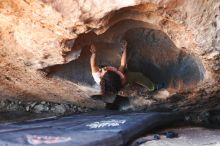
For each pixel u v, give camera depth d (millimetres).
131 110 6824
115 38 5270
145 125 5336
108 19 4465
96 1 4191
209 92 5758
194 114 6938
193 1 4152
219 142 5086
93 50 5293
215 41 4422
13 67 6062
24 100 7988
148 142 5047
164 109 6652
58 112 7898
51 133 5215
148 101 6434
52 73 5961
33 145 4965
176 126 6090
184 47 4867
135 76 5699
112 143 4844
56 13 4293
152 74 5859
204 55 4672
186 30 4484
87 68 5883
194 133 5598
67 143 4855
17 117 7852
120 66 5508
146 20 4684
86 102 7219
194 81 5551
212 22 4281
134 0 4176
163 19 4559
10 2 4359
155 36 5305
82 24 4430
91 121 5691
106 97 6703
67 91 6703
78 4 4219
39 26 4684
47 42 4930
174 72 5707
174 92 5867
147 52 5602
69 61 5363
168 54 5555
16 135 5277
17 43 5234
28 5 4316
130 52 5586
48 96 7430
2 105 8117
